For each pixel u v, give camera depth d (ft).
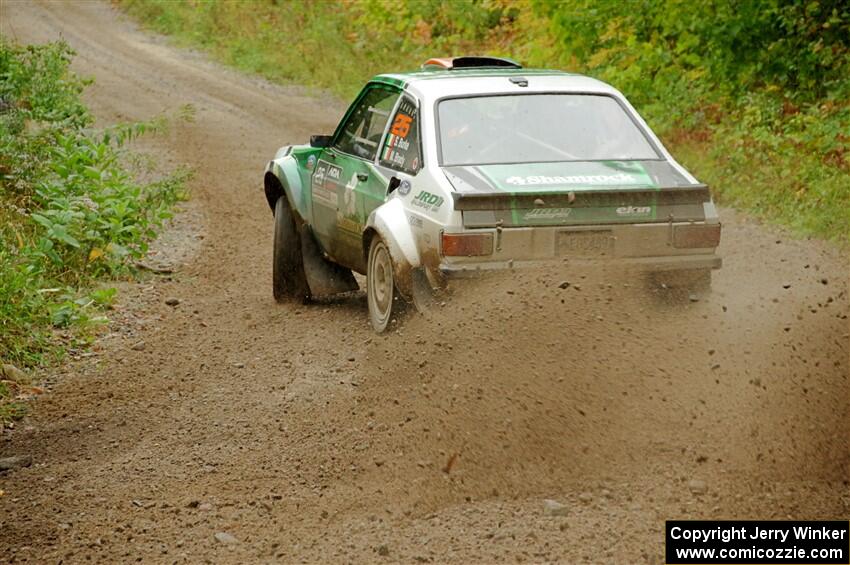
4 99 94.84
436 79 54.60
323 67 183.83
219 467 39.83
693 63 113.29
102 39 219.00
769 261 67.62
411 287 49.49
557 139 51.08
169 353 55.16
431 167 49.42
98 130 131.64
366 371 48.85
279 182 64.23
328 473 38.50
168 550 33.35
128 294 67.21
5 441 44.01
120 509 36.58
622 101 53.06
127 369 52.75
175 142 129.80
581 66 129.90
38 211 73.26
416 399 43.60
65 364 54.08
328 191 59.36
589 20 124.88
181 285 70.08
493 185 47.34
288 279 63.36
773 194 84.07
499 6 161.48
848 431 38.17
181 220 90.68
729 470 36.06
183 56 203.92
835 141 89.61
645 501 34.45
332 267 62.90
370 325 57.21
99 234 71.82
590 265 46.68
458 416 41.06
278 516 35.29
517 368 43.24
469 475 36.99
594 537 32.30
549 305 45.83
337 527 34.19
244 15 218.59
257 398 47.34
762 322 48.11
